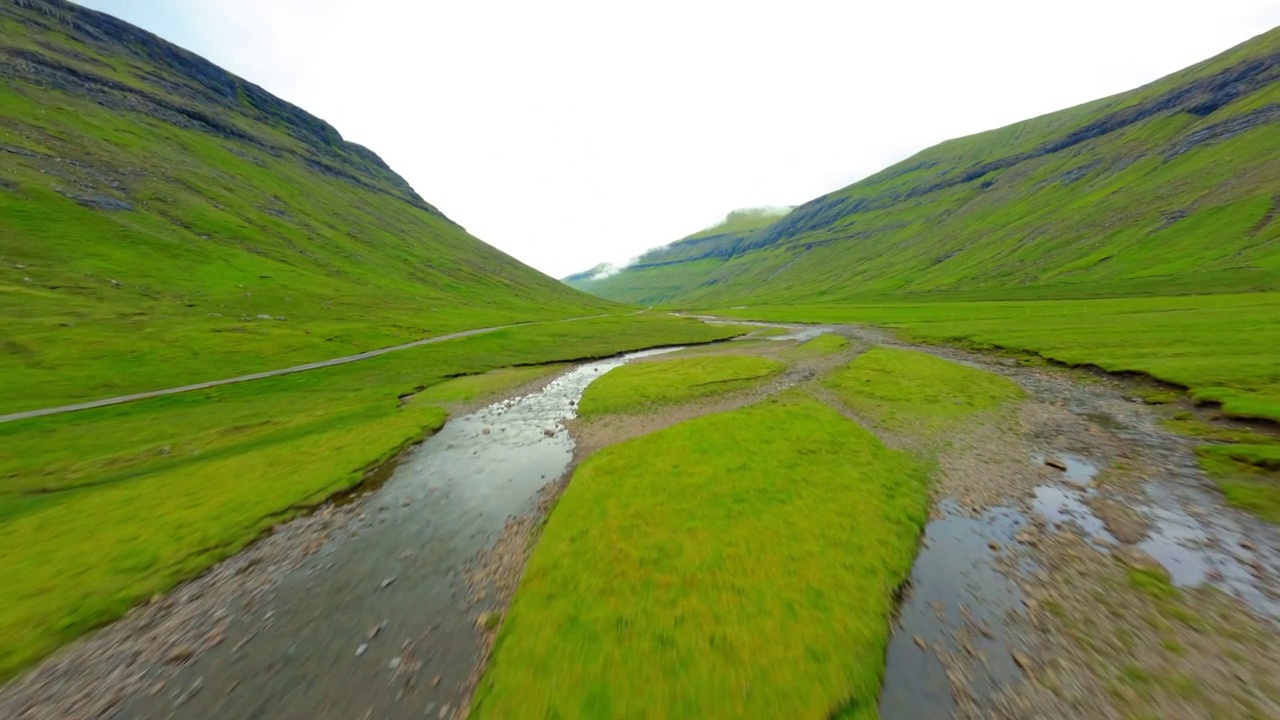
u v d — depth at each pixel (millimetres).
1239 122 179625
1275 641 15562
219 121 185250
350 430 42125
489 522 26359
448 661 16469
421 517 27234
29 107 122312
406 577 21656
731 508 24984
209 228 116125
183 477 32656
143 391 52750
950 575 19641
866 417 41375
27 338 57219
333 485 31031
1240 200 141625
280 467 33969
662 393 52031
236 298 90375
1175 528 22641
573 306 185000
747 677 14492
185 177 134375
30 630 18734
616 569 20281
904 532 22531
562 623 17234
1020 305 122938
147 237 99812
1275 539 21344
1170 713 13273
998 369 59750
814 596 18000
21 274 73375
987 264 190500
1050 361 58938
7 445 37312
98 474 33812
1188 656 15133
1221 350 50094
